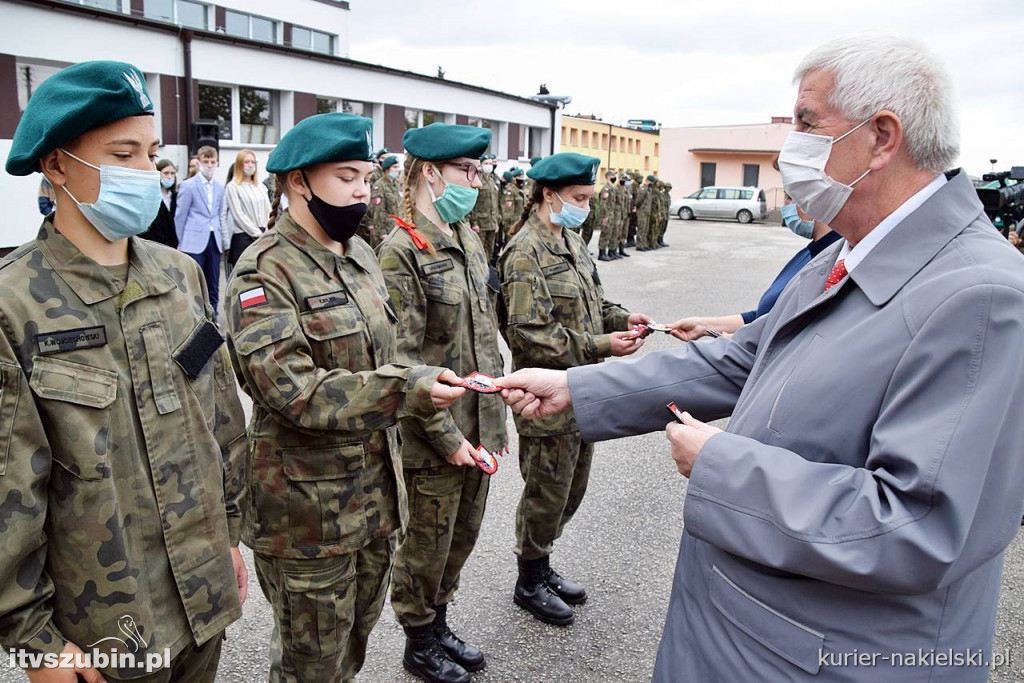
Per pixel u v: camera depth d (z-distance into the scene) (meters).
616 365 1.99
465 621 3.21
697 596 1.64
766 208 29.64
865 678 1.40
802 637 1.44
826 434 1.45
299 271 2.09
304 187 2.11
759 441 1.54
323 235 2.18
